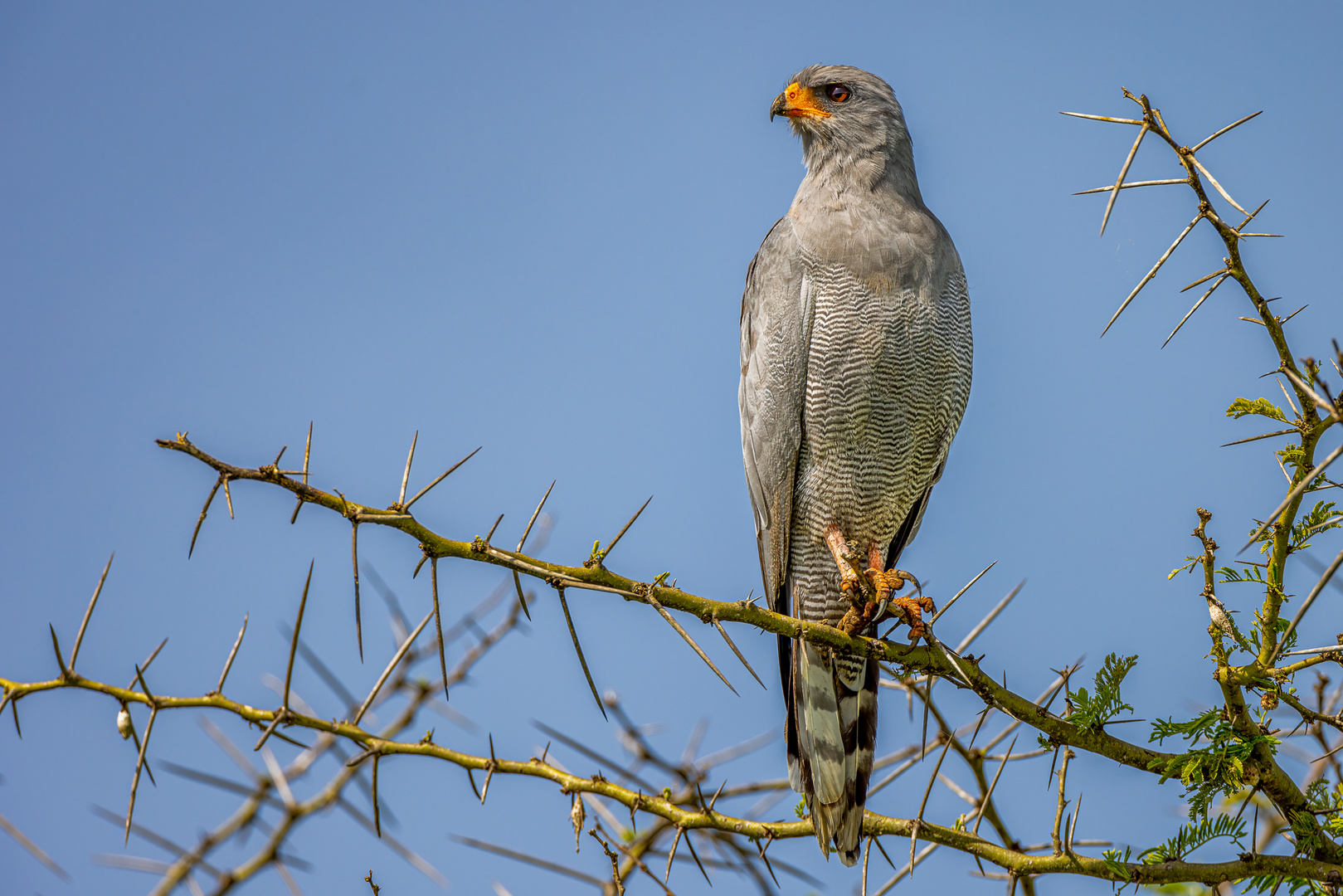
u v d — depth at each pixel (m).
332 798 7.89
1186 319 6.21
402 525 5.84
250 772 8.09
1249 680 6.45
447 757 7.10
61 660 6.08
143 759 6.00
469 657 8.95
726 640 6.59
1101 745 7.09
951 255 10.41
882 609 9.24
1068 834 6.92
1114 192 6.03
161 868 7.57
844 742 9.28
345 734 6.57
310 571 6.09
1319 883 6.56
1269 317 6.07
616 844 8.29
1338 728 6.39
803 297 10.18
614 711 8.74
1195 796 6.81
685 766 8.33
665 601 6.58
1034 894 7.65
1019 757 7.32
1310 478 5.25
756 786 9.20
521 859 6.99
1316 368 5.58
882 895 7.58
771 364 10.29
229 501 5.48
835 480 10.27
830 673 9.47
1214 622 6.50
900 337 9.98
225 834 7.86
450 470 5.96
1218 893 6.80
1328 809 6.83
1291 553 6.42
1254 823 6.98
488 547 6.06
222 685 6.34
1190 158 5.91
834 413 10.11
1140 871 6.73
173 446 5.43
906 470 10.41
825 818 8.76
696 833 8.41
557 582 6.16
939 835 7.32
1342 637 6.39
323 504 5.68
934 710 7.88
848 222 10.21
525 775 7.27
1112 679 7.11
